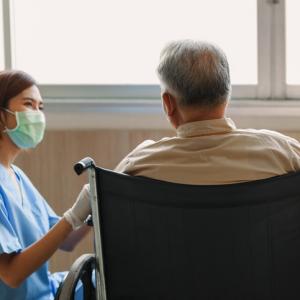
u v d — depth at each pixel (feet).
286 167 4.34
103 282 4.36
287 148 4.40
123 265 4.35
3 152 5.95
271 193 4.09
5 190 5.60
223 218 4.13
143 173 4.33
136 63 8.59
